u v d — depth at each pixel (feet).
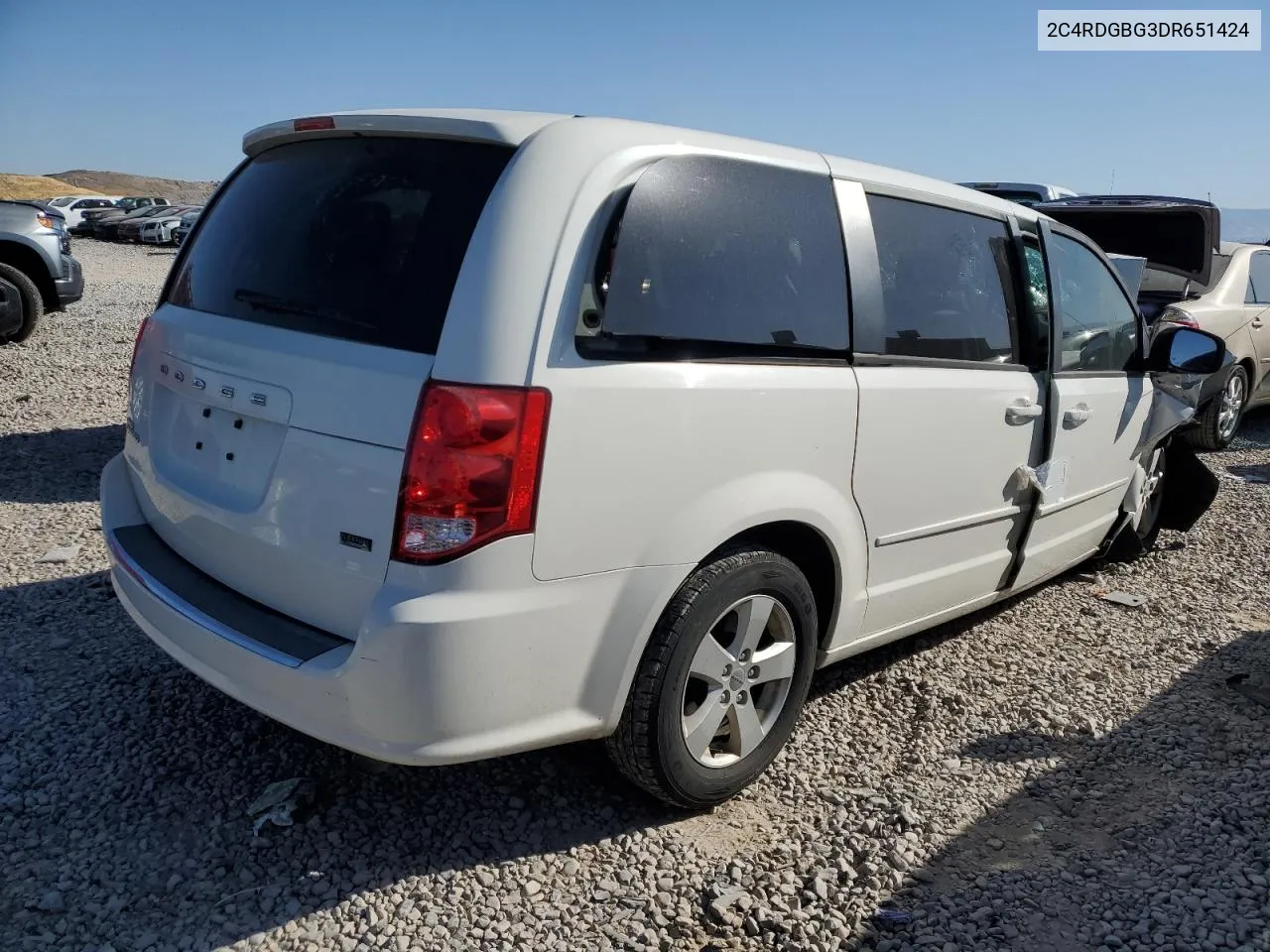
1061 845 9.90
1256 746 11.92
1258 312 28.76
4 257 35.86
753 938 8.43
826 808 10.32
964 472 12.05
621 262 8.52
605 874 9.11
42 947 7.89
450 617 7.72
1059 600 16.49
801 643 10.43
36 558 15.46
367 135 9.31
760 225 9.70
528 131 8.48
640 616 8.74
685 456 8.81
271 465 8.66
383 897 8.65
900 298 11.16
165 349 10.30
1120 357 15.57
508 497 7.80
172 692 11.66
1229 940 8.55
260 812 9.53
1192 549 19.49
